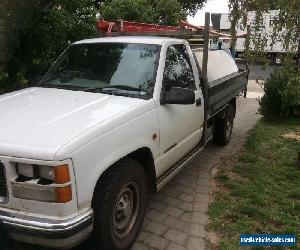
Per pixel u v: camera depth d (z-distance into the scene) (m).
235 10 5.47
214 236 4.13
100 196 3.28
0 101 3.93
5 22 5.58
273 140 7.92
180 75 4.82
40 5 6.02
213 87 5.73
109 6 13.84
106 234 3.31
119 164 3.51
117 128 3.37
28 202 2.90
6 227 2.93
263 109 9.80
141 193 3.85
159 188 4.24
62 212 2.88
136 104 3.78
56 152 2.82
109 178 3.36
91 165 3.06
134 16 13.91
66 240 2.90
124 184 3.48
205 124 5.55
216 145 7.41
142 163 4.07
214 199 5.04
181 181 5.63
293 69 6.03
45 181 2.87
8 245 3.19
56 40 6.52
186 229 4.26
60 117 3.35
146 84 4.17
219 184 5.56
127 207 3.68
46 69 6.64
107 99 3.88
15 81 6.32
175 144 4.57
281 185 5.53
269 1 5.28
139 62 4.39
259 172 6.02
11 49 5.82
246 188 5.36
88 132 3.08
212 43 7.88
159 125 4.06
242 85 8.18
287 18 5.17
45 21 6.20
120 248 3.57
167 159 4.41
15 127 3.16
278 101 9.53
